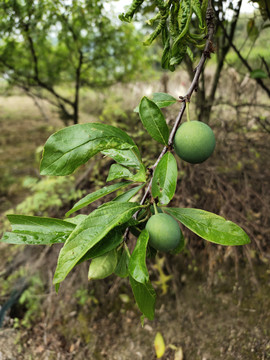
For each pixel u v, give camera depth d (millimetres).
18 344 3271
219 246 3195
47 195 3730
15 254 4156
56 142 944
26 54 4949
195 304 3273
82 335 3316
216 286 3307
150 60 5512
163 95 1151
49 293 3672
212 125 3205
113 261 961
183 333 3104
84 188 3916
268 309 2951
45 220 996
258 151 3152
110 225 887
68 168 953
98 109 5926
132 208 971
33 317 3535
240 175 3246
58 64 5277
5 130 9414
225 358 2773
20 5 3639
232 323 2994
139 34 5051
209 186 3131
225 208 3021
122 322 3371
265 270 3234
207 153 1076
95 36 4711
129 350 3111
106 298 3584
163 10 1053
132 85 5734
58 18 4031
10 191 5773
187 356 2920
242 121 3295
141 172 1062
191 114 3314
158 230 1012
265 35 3287
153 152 3320
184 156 1082
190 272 3527
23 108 12227
